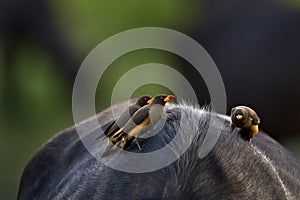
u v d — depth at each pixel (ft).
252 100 166.81
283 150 68.23
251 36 168.04
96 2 157.28
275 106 165.37
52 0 162.09
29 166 73.56
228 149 52.85
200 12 168.14
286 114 165.27
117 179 52.75
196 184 50.98
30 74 159.53
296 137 165.89
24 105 157.28
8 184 141.28
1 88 157.48
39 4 162.81
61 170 67.77
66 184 59.98
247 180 52.29
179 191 50.75
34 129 154.81
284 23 168.45
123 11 156.66
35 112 156.66
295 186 63.26
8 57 160.97
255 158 54.13
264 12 169.89
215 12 169.68
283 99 165.17
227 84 166.81
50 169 70.38
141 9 157.79
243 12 170.09
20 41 162.81
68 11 160.04
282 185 55.72
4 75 158.51
